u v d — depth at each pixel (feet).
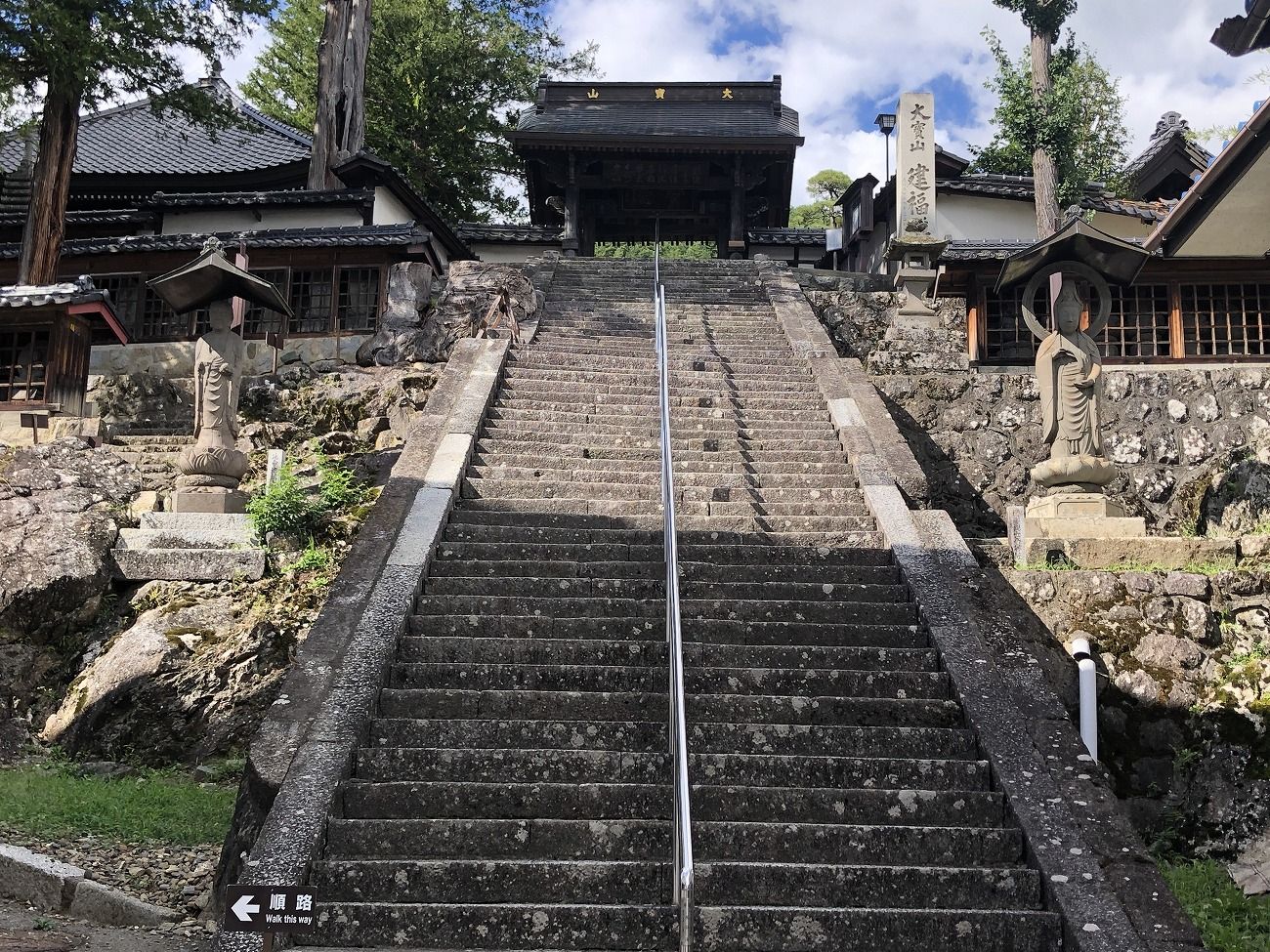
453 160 104.42
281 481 35.01
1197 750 25.55
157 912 18.81
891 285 65.00
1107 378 47.83
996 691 22.72
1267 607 27.50
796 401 39.99
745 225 87.25
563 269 63.87
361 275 55.62
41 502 35.60
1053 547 29.58
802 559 28.89
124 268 56.24
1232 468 45.14
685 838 15.12
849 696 23.30
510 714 22.50
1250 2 33.81
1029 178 73.26
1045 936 16.83
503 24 108.06
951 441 47.65
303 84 104.27
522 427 36.60
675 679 18.47
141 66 53.01
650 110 86.84
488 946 16.94
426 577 27.25
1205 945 16.44
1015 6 66.13
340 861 17.98
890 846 18.75
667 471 26.21
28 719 31.30
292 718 21.27
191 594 33.32
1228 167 41.88
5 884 19.58
